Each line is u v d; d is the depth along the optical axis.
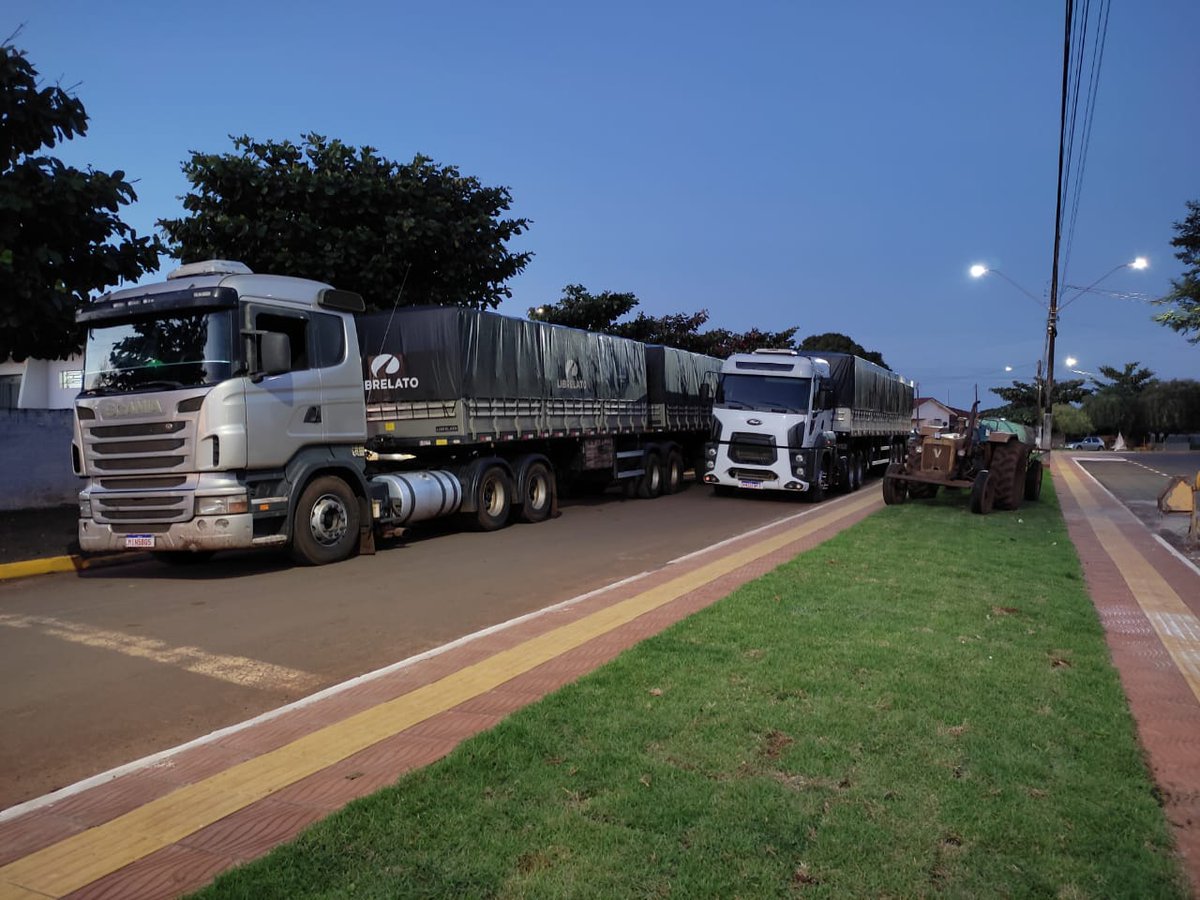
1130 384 86.81
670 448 21.16
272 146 15.24
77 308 11.16
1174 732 4.58
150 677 5.94
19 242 10.78
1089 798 3.69
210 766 4.18
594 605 7.67
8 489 13.91
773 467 18.80
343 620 7.60
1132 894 2.97
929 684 5.14
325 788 3.80
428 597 8.59
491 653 6.12
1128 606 7.89
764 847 3.21
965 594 7.95
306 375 10.25
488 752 4.03
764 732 4.35
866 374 24.27
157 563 10.88
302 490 10.27
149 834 3.40
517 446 15.28
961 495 20.38
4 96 10.19
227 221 14.53
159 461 9.43
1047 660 5.79
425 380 13.15
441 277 17.12
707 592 8.15
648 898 2.88
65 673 6.02
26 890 2.99
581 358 16.92
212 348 9.40
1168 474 31.52
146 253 11.91
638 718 4.51
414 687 5.34
